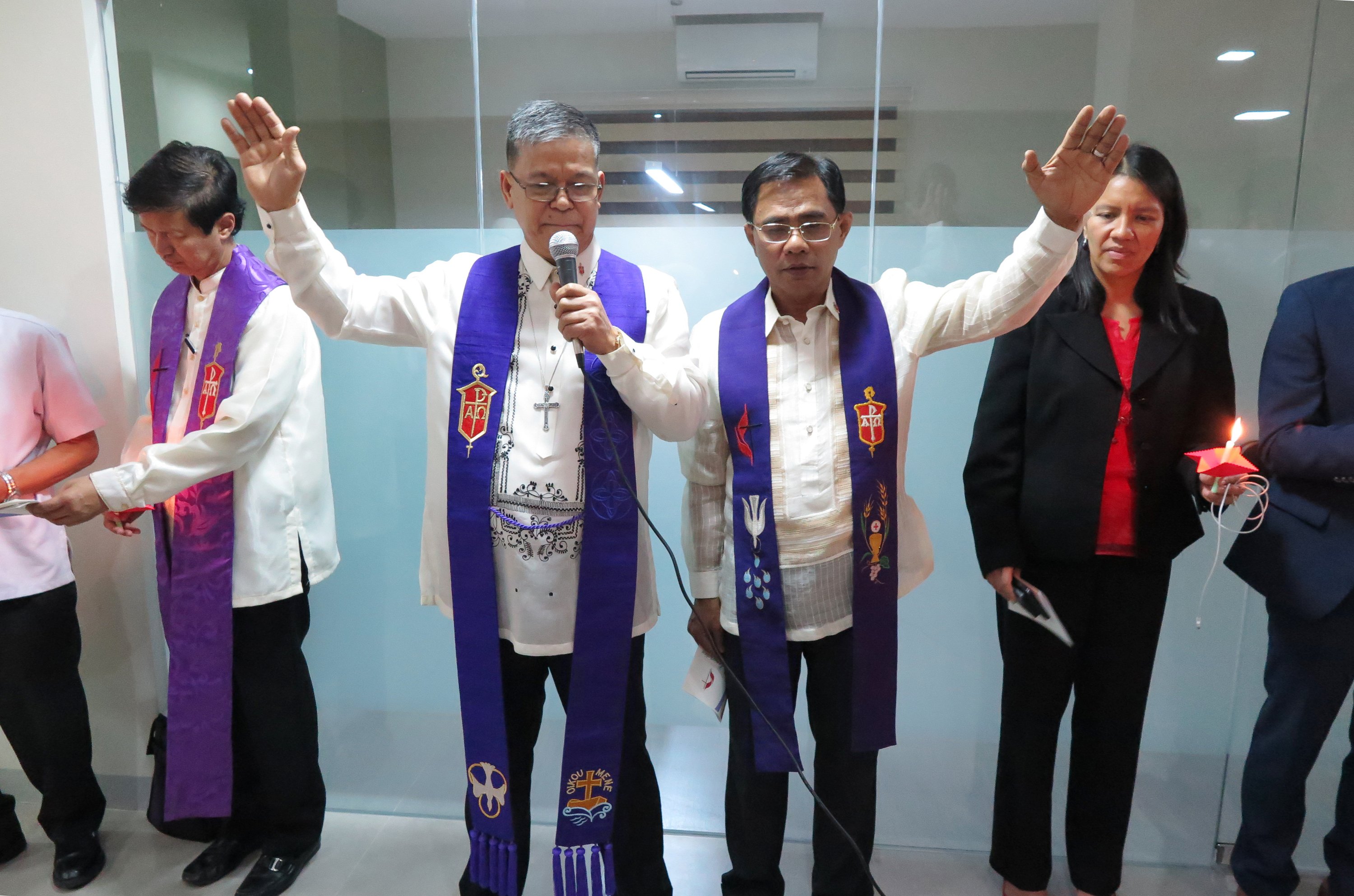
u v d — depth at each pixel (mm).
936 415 2025
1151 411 1682
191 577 1874
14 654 1941
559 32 1974
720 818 2182
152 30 2062
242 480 1868
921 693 2123
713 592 1694
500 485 1520
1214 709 2035
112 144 2115
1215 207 1881
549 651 1562
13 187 2125
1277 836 1870
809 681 1732
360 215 2098
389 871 2070
